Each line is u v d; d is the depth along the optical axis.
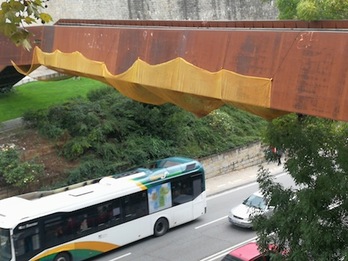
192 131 27.20
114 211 17.92
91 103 25.86
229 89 11.27
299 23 10.74
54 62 19.44
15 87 29.33
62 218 16.62
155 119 25.77
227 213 21.55
